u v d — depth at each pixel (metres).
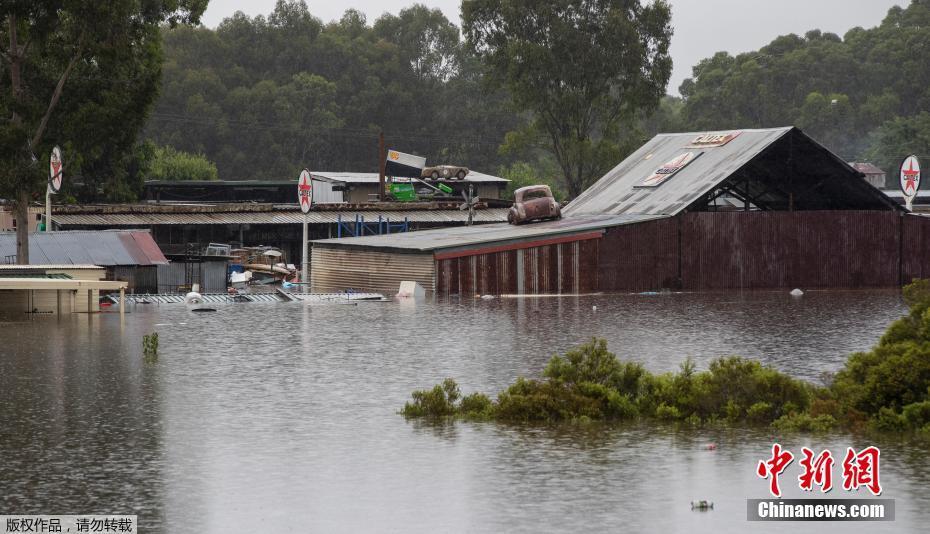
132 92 123.38
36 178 110.69
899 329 49.47
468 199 164.12
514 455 42.53
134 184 183.00
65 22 115.25
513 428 47.50
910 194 144.12
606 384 51.78
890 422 45.69
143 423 49.06
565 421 48.84
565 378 52.34
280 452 43.50
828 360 68.94
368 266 126.62
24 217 112.00
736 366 49.69
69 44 117.25
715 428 46.97
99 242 118.31
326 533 33.94
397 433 46.69
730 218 128.00
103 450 43.97
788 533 33.53
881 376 47.09
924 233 133.38
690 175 135.25
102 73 121.50
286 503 36.84
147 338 72.81
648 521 34.62
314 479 39.59
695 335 82.19
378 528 34.31
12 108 117.06
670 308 104.50
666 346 75.69
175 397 55.62
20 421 49.50
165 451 43.75
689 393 49.72
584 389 50.34
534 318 95.19
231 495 37.75
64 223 147.00
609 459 41.75
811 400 48.78
